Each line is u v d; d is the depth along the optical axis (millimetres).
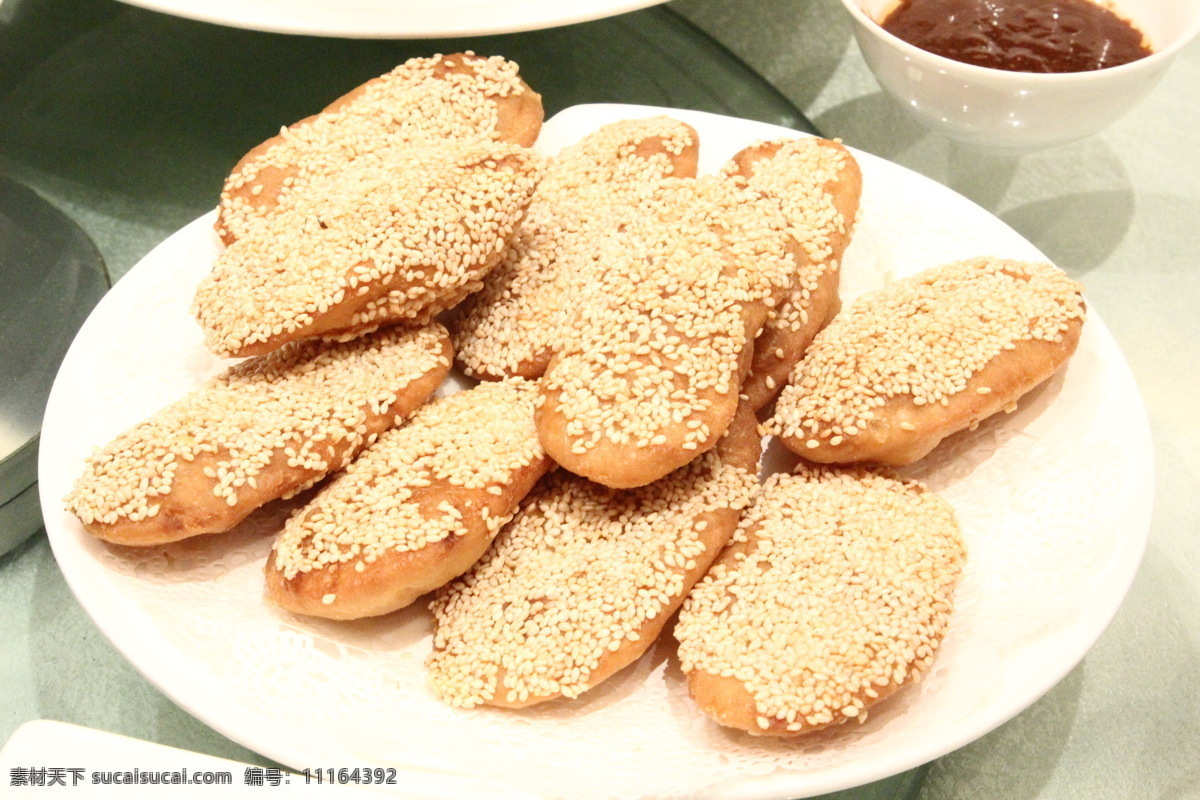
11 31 807
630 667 644
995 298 673
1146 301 728
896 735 613
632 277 662
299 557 640
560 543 654
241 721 618
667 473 645
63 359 690
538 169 692
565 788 606
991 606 638
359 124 712
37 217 732
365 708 630
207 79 792
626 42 800
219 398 664
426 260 666
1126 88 692
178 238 708
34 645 661
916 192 718
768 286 664
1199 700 650
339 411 659
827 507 655
